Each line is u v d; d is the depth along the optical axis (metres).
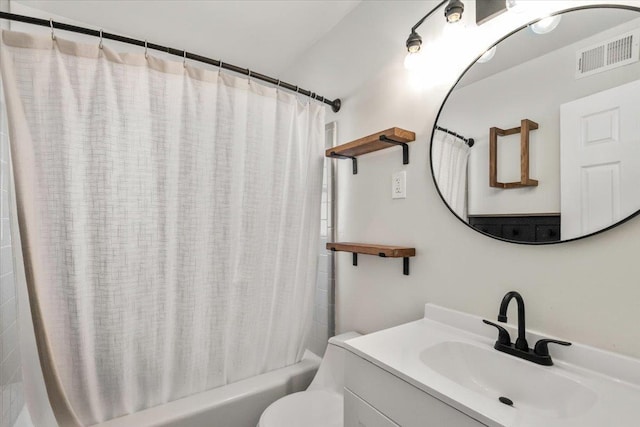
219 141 1.42
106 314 1.21
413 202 1.32
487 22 1.06
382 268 1.46
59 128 1.12
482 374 0.94
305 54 2.04
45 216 1.11
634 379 0.73
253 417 1.44
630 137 0.75
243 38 1.90
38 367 1.17
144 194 1.26
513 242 0.97
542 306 0.91
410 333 1.07
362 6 1.58
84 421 1.19
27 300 1.15
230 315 1.48
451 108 1.16
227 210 1.44
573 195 0.85
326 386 1.44
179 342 1.36
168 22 1.75
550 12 0.92
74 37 1.80
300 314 1.71
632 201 0.75
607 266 0.79
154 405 1.32
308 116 1.70
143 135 1.26
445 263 1.19
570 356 0.84
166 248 1.31
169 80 1.31
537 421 0.59
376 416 0.85
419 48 1.18
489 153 1.04
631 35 0.77
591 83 0.82
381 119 1.49
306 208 1.71
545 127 0.91
